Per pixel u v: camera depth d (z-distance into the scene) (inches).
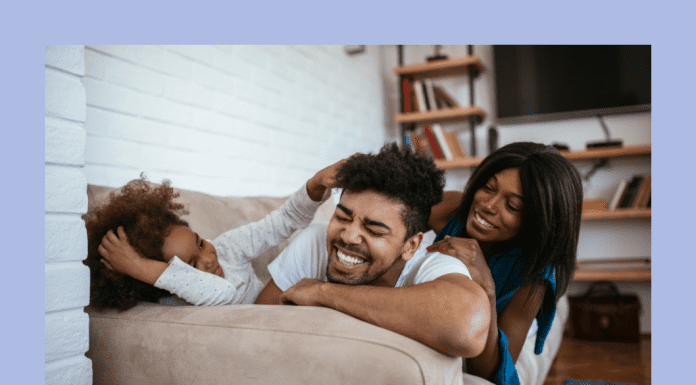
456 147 120.0
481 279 31.2
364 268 29.7
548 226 35.9
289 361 24.6
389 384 22.2
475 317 23.7
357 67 118.2
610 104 114.9
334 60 106.7
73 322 27.7
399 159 30.9
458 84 129.6
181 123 64.8
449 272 28.0
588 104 116.4
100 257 33.0
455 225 43.4
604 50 115.5
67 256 27.4
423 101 123.0
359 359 23.0
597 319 106.7
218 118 71.7
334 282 30.4
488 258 41.7
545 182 35.9
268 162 83.0
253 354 25.6
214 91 71.0
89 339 31.7
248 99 78.3
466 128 128.3
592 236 117.9
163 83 62.1
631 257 114.8
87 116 51.9
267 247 41.0
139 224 32.6
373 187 29.6
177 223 36.2
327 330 24.7
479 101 127.8
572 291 119.3
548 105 119.2
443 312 23.5
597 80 115.8
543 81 119.6
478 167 40.9
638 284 115.3
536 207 35.9
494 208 37.8
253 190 79.0
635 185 109.0
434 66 120.6
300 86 93.4
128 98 57.0
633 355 94.1
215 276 34.0
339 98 108.3
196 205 51.1
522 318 37.2
